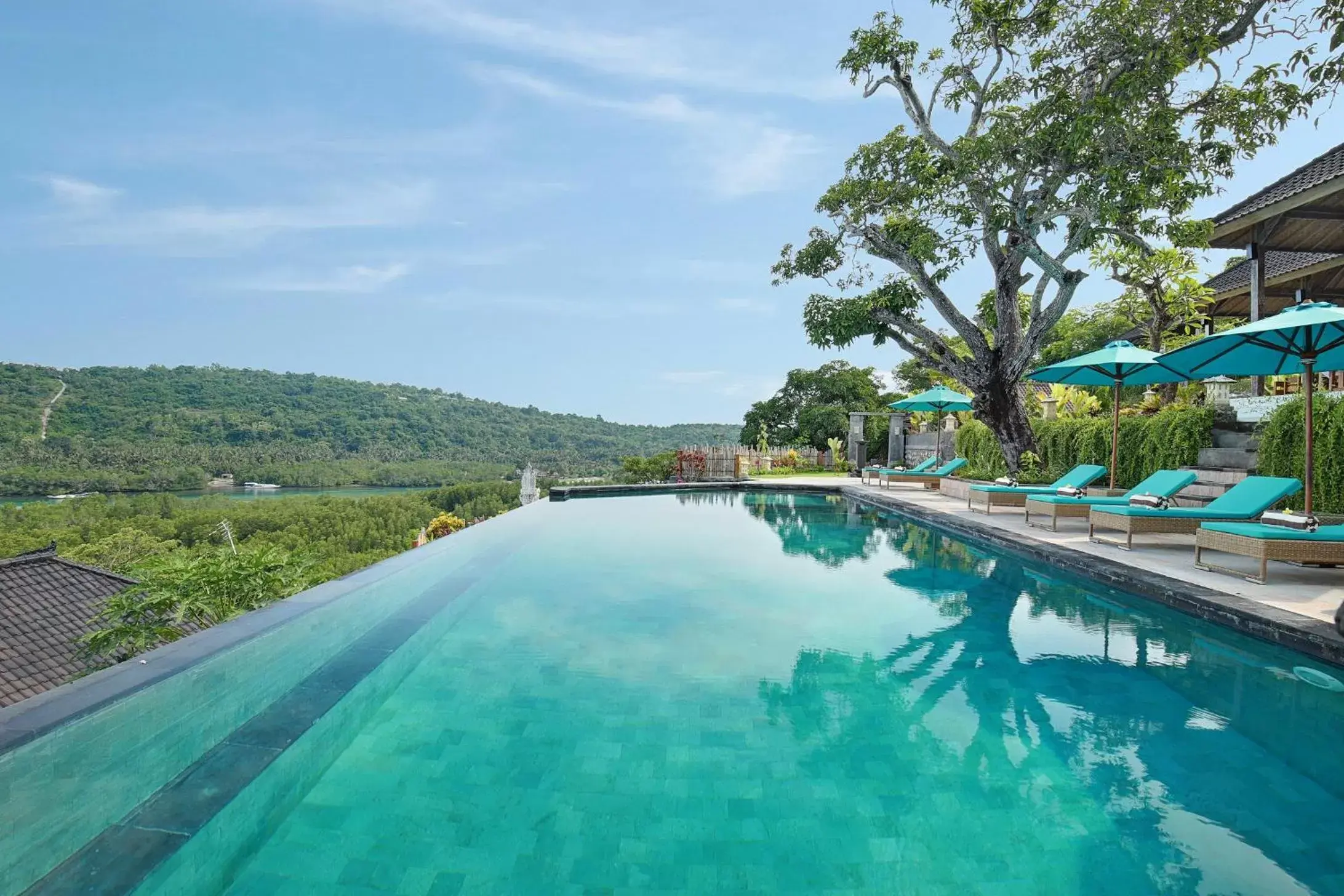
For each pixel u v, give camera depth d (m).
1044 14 10.80
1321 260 12.23
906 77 12.50
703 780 2.47
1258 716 3.02
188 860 2.00
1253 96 8.19
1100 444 10.99
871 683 3.42
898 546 7.88
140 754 2.42
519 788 2.41
